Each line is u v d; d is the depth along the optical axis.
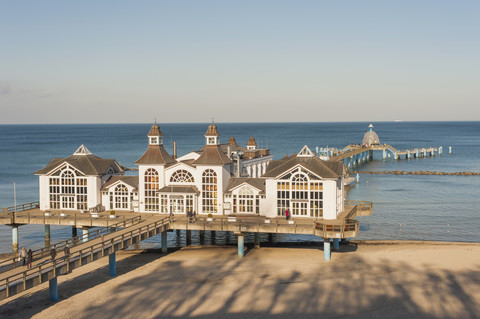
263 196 65.44
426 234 75.56
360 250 63.12
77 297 46.47
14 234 68.75
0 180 137.62
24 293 47.84
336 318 41.00
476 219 85.44
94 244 51.78
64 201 73.00
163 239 64.31
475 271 52.81
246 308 43.25
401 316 41.22
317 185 62.91
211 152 69.00
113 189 72.31
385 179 139.38
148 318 41.38
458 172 149.50
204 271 54.41
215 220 63.56
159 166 69.94
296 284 49.28
